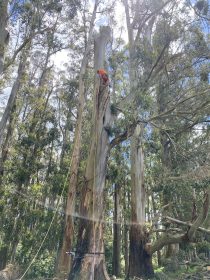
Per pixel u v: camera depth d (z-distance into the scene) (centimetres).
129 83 1252
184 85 1379
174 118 1461
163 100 1348
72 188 1580
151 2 1295
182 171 1570
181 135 1612
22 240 1703
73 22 1802
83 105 1767
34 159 1861
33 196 1778
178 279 1451
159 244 1464
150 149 1509
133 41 1359
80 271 1082
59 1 1558
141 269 1458
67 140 2062
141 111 1173
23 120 2017
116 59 1257
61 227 1723
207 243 1739
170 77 1360
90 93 1911
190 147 1633
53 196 1819
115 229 2105
